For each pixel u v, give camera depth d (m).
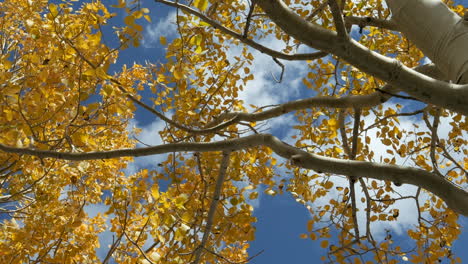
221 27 2.44
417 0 2.05
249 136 2.46
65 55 2.97
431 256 3.68
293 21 1.65
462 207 1.99
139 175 4.00
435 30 1.96
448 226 3.83
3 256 3.55
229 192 3.95
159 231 3.24
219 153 3.92
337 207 4.09
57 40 2.92
